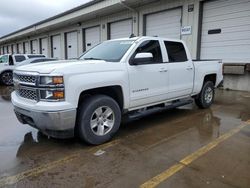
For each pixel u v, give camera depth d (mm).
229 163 3367
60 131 3672
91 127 3955
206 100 6586
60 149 3922
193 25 11430
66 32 21703
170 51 5375
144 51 4766
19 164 3412
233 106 6957
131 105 4535
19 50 34156
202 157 3564
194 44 11484
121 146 4023
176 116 5879
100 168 3270
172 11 12500
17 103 3988
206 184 2850
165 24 12953
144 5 13641
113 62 4238
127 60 4422
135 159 3531
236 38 10055
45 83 3527
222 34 10523
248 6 9523
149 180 2953
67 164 3398
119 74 4203
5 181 2963
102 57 4672
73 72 3641
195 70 6000
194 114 6059
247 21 9617
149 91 4797
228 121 5406
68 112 3576
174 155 3648
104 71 4008
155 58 4992
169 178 2992
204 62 6359
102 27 17094
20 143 4195
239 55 10023
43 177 3053
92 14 16250
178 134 4578
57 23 19953
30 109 3689
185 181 2922
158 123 5309
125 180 2961
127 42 4844
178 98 5684
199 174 3078
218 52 10758
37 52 28188
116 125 4273
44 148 3971
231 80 10164
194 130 4797
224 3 10305
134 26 14508
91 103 3895
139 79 4570
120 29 15844
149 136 4488
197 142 4156
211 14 10844
